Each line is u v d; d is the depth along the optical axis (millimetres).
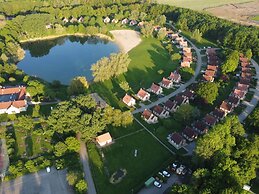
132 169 148875
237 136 157875
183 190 122500
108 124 177125
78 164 149000
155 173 144375
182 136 165750
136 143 165375
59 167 147000
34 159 152250
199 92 197750
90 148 160375
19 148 160500
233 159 144500
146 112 184500
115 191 137000
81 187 132375
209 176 131000
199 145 142125
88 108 173125
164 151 160500
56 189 137625
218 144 141375
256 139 148500
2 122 180000
